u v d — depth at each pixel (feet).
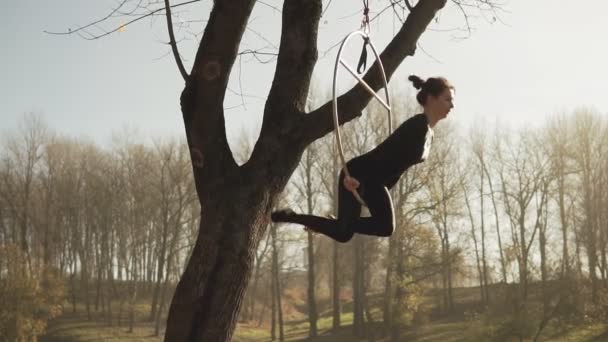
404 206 130.72
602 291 124.36
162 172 172.76
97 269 206.69
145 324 177.58
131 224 186.91
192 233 181.06
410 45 16.44
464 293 206.39
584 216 161.48
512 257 118.32
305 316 226.99
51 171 189.16
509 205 161.27
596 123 158.71
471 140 175.01
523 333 108.78
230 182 14.82
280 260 180.34
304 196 156.46
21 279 122.31
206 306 14.12
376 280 190.60
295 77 15.52
